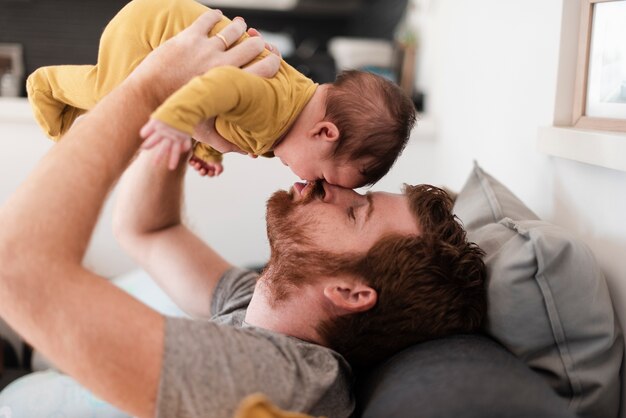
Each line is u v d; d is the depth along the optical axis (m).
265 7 4.02
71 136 0.92
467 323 1.04
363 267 1.04
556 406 0.83
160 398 0.83
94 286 0.85
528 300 1.00
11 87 2.77
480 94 1.89
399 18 3.39
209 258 1.40
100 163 0.90
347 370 1.04
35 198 0.85
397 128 1.18
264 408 0.71
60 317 0.82
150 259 1.41
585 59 1.30
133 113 0.94
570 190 1.30
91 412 1.36
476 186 1.35
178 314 1.64
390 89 1.19
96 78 1.12
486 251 1.11
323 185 1.14
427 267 1.02
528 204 1.52
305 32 4.27
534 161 1.48
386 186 2.46
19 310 0.82
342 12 4.24
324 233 1.07
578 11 1.33
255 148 1.12
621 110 1.20
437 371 0.91
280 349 0.94
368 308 1.03
